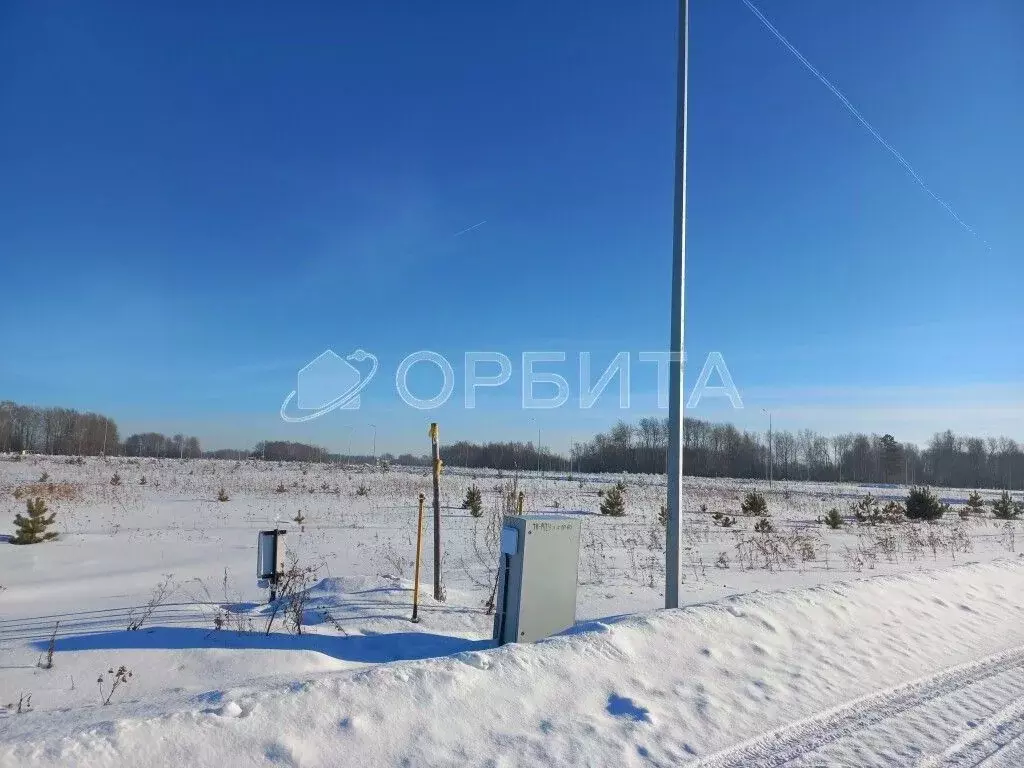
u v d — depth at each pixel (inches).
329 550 527.2
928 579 346.6
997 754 161.2
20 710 164.4
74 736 124.3
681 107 285.6
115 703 164.4
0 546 536.4
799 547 607.8
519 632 235.6
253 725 137.3
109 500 934.4
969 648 262.7
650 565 474.3
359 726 144.2
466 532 657.0
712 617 236.1
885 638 256.8
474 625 286.0
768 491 1702.8
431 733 147.8
